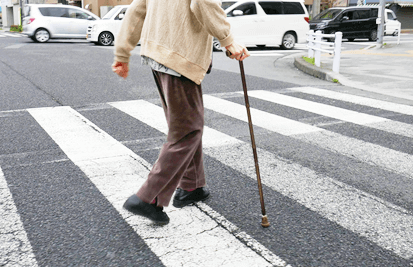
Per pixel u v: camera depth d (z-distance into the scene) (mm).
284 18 16000
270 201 2840
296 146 4082
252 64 11047
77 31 18969
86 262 2119
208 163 3572
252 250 2225
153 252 2205
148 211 2385
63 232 2416
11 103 5832
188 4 2174
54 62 10539
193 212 2660
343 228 2480
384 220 2588
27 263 2107
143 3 2379
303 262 2121
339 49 8656
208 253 2191
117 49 2434
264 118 5168
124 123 4848
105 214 2633
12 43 17172
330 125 4867
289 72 9633
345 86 7621
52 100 6062
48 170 3377
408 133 4582
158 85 2439
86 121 4914
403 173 3408
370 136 4449
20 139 4203
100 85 7355
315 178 3270
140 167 3457
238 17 15414
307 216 2627
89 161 3586
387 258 2168
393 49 14688
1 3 49031
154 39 2256
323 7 35906
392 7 34875
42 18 18375
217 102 6090
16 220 2557
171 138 2334
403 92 6906
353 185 3143
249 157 3742
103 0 29656
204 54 2256
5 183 3117
